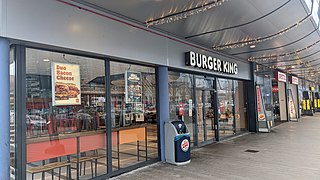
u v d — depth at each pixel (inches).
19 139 136.4
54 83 156.6
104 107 186.4
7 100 127.9
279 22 221.5
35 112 145.7
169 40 241.0
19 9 130.5
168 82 253.3
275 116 574.9
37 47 146.9
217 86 341.4
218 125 331.3
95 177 175.9
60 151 159.2
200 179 173.2
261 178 172.4
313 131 404.2
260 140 330.0
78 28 159.6
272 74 522.6
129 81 208.4
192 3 167.9
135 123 210.7
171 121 224.8
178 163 213.9
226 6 176.7
